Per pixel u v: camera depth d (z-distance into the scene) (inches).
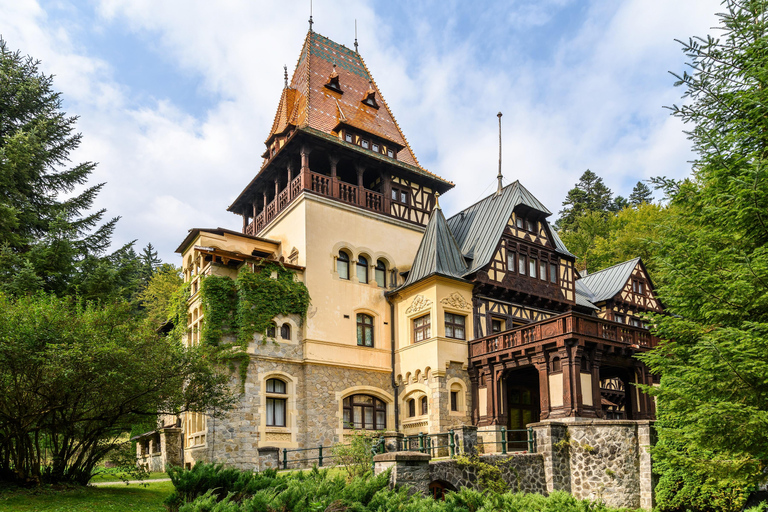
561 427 658.2
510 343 870.4
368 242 1019.9
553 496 421.1
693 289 439.2
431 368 901.8
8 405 514.9
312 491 405.1
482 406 900.0
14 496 488.4
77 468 574.9
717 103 466.3
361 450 603.5
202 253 877.8
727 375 393.1
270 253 1019.9
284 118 1150.3
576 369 777.6
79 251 877.2
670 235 478.0
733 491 549.6
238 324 859.4
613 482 619.8
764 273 398.6
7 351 476.1
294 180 1005.8
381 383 961.5
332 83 1173.1
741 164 434.0
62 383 494.9
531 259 1044.5
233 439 805.9
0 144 888.9
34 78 929.5
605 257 1734.7
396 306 1008.2
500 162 1122.0
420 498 454.6
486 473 586.6
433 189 1151.0
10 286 710.5
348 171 1128.8
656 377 886.4
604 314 1170.0
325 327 927.7
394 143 1130.7
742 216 417.1
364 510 398.6
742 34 448.5
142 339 565.0
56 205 900.0
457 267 978.1
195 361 609.0
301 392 885.2
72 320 525.7
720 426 387.5
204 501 379.6
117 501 507.8
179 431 942.4
